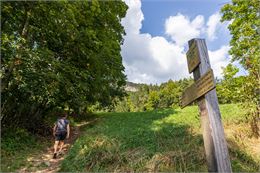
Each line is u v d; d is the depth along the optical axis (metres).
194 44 3.26
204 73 2.95
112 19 15.11
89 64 14.09
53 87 11.44
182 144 8.06
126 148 8.23
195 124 10.78
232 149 7.57
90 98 17.03
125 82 22.50
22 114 12.09
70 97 13.38
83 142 8.84
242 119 10.49
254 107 9.52
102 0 13.43
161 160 6.78
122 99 25.31
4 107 10.97
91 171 6.93
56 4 9.42
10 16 9.98
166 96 64.88
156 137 9.07
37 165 8.05
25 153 9.20
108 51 14.70
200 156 6.80
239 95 9.93
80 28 12.50
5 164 7.71
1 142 9.14
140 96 73.69
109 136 9.36
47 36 11.66
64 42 12.41
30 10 9.70
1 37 8.76
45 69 10.38
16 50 9.13
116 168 6.77
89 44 12.84
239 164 6.72
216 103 3.01
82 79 13.73
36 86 10.60
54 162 8.63
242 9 13.60
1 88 9.46
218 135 2.89
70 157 7.92
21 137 10.50
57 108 17.67
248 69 10.03
